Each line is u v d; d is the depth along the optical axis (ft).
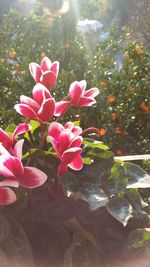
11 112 2.10
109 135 2.06
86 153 1.10
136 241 0.95
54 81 1.10
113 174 1.04
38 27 2.69
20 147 0.92
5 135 0.98
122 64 2.42
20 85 2.35
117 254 0.96
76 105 1.11
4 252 0.90
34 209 1.00
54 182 1.03
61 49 2.59
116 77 2.21
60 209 0.98
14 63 2.52
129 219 1.00
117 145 2.07
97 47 2.56
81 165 0.99
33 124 1.10
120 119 2.12
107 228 0.99
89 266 0.92
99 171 1.05
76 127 1.05
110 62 2.36
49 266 0.96
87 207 0.99
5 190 0.91
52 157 1.03
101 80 2.24
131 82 2.20
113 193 0.99
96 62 2.37
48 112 1.00
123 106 2.14
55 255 0.97
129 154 2.10
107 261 0.96
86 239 0.95
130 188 1.04
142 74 2.29
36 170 0.91
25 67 2.39
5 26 2.71
